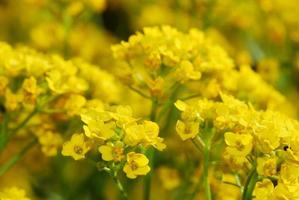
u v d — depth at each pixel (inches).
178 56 12.5
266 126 10.9
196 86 13.3
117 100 14.3
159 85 12.3
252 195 11.0
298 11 17.2
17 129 12.8
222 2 16.2
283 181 10.7
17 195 12.1
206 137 11.4
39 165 14.6
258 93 13.6
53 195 15.3
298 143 10.8
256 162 10.9
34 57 13.2
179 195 13.0
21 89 12.6
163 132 13.3
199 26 16.1
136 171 10.7
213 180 12.4
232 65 13.1
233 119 11.1
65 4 15.8
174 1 18.5
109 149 10.9
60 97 12.9
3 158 14.3
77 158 10.8
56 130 13.5
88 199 15.0
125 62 12.9
